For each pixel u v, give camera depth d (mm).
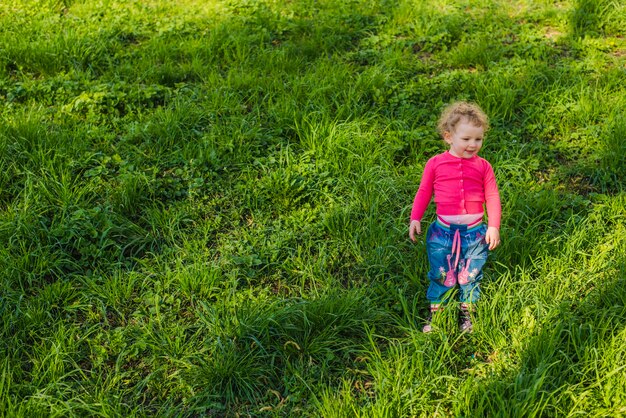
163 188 5223
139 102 6164
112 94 6117
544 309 4062
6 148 5309
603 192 5297
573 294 4227
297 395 3730
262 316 4074
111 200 5055
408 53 7199
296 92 6305
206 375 3797
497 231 3889
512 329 4008
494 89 6332
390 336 4141
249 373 3850
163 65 6773
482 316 4105
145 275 4531
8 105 6031
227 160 5492
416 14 8031
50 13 8000
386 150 5594
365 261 4645
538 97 6289
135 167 5391
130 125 5797
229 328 4047
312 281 4527
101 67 6898
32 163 5297
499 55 7105
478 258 3992
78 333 4109
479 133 3824
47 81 6418
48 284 4445
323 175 5309
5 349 3926
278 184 5199
